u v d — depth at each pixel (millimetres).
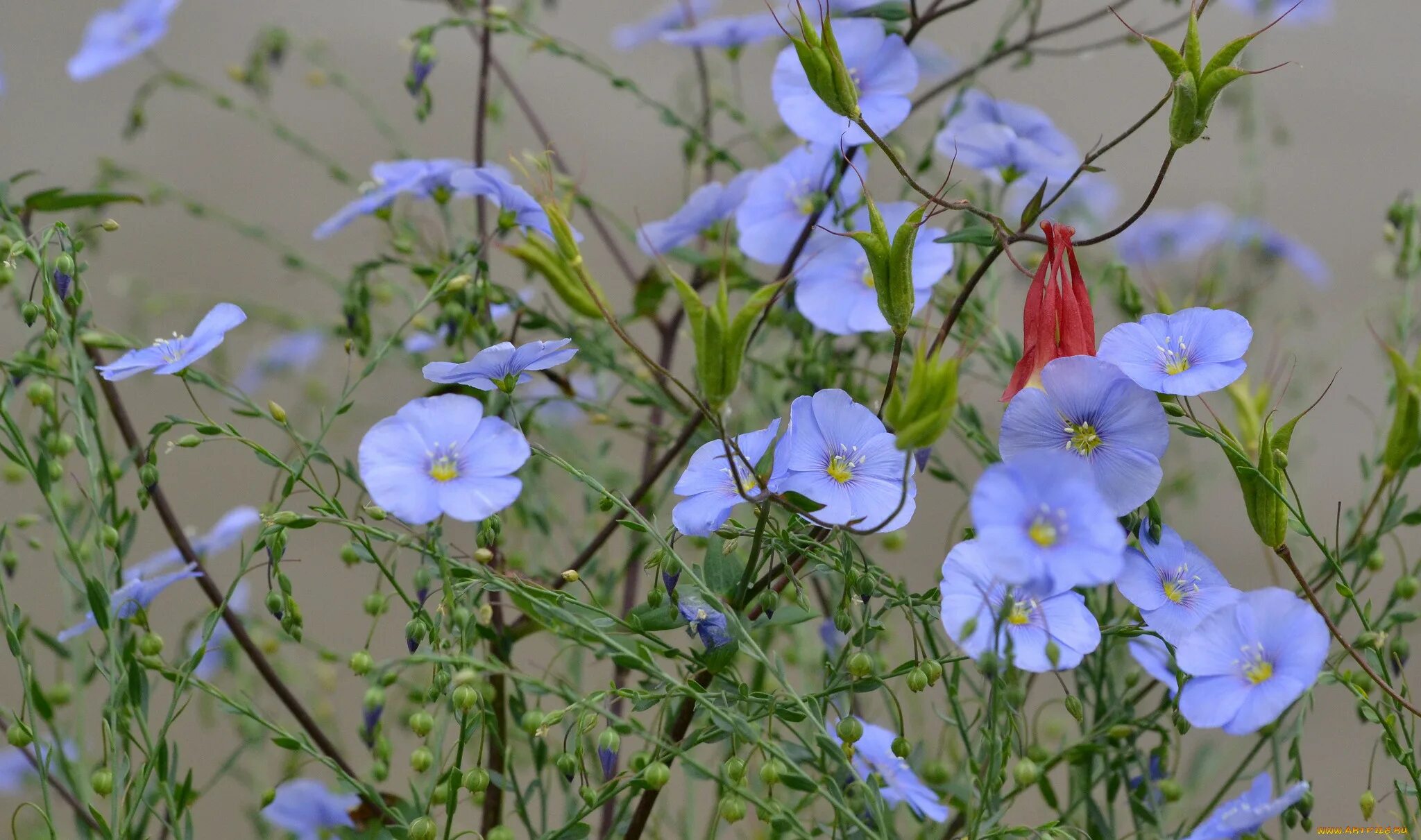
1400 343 851
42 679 1051
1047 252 729
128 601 770
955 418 808
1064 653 712
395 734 946
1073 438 718
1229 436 735
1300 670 704
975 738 829
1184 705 710
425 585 730
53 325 764
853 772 722
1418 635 1103
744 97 1191
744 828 894
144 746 815
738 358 697
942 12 834
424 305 792
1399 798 749
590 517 902
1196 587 732
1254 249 1023
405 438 727
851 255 828
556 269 832
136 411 1218
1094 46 870
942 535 1021
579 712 727
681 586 751
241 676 872
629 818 823
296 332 979
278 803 808
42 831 849
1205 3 721
